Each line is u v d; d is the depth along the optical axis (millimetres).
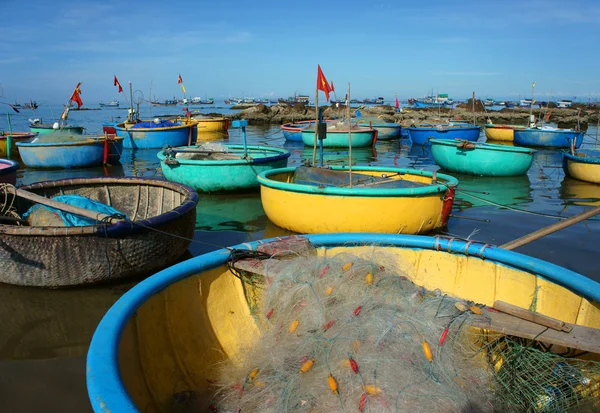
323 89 8711
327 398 2143
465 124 24375
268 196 7270
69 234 4832
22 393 3533
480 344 2889
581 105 51375
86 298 5066
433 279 3818
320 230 6656
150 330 2791
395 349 2230
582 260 6254
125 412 1723
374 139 20312
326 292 2719
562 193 10898
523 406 2533
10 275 5105
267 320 3049
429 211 6633
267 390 2389
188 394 2791
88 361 2045
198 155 10883
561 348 2799
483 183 12062
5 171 8266
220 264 3453
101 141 14773
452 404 2096
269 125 38031
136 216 7359
